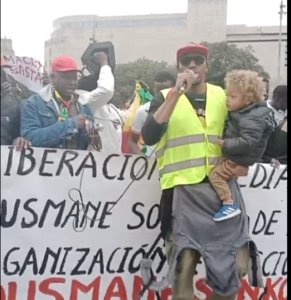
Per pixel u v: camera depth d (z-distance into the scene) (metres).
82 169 3.97
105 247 4.03
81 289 3.96
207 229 3.75
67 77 4.21
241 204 3.93
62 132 4.02
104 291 4.02
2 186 3.77
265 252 4.56
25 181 3.83
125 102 5.05
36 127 4.04
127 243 4.09
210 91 4.00
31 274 3.83
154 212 4.17
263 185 4.55
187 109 3.90
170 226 4.01
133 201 4.12
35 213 3.85
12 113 4.00
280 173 4.60
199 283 4.29
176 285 3.74
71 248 3.94
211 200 3.79
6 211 3.78
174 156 3.89
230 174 3.83
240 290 4.45
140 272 4.12
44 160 3.87
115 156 4.06
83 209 3.97
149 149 4.48
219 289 3.67
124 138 4.81
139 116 4.45
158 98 3.95
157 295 4.16
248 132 3.79
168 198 4.00
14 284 3.79
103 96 4.56
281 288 4.61
